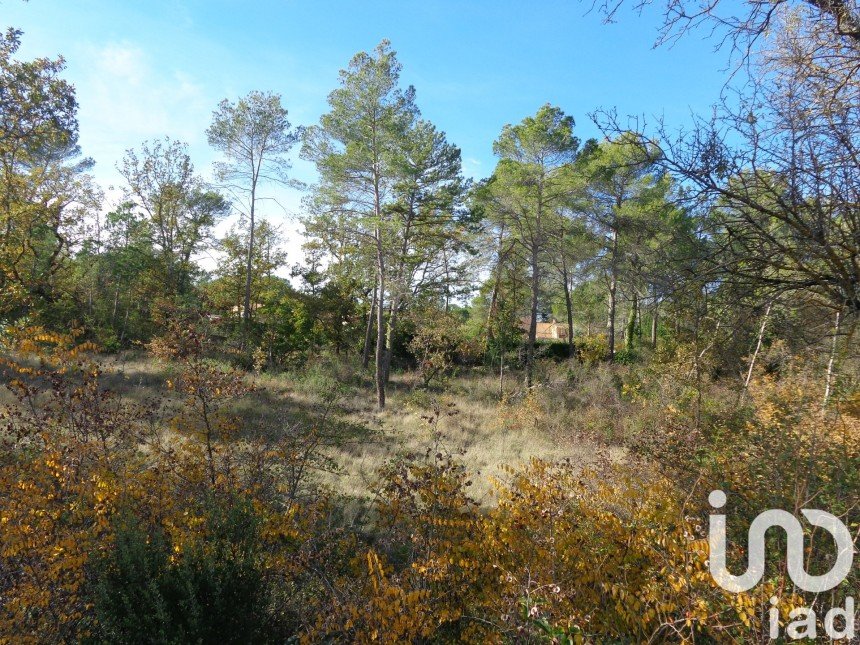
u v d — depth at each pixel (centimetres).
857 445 365
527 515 400
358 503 656
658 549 352
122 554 347
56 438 472
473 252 2356
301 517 490
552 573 354
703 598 303
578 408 1395
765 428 469
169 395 1128
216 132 2505
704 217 423
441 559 383
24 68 1413
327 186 1922
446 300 2606
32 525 395
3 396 745
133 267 2488
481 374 2327
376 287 1998
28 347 491
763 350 531
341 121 1852
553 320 4997
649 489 423
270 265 2948
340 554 470
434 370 2072
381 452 929
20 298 1196
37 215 1703
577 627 309
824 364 410
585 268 2645
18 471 437
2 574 349
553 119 2212
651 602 330
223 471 516
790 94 384
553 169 2250
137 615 320
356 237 1914
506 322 2170
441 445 1029
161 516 433
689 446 524
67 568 358
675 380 745
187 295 2484
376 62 1809
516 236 2619
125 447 534
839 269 364
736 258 401
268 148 2619
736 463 461
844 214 362
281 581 424
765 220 396
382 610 337
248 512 432
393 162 1817
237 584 356
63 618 341
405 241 2095
